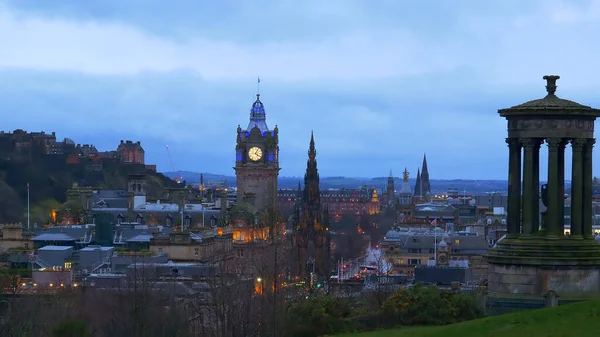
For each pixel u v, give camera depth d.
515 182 89.81
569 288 87.38
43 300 175.38
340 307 96.62
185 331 133.75
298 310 96.88
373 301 114.06
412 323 91.69
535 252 87.88
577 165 87.88
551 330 76.38
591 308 80.06
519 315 80.81
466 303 91.06
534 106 87.94
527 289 88.25
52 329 121.31
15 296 191.50
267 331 115.12
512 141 89.25
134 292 142.00
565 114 87.44
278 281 170.25
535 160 88.75
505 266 89.06
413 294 93.38
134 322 124.44
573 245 87.56
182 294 196.88
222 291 152.50
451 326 82.25
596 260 87.38
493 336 77.31
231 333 134.25
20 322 145.88
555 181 88.06
